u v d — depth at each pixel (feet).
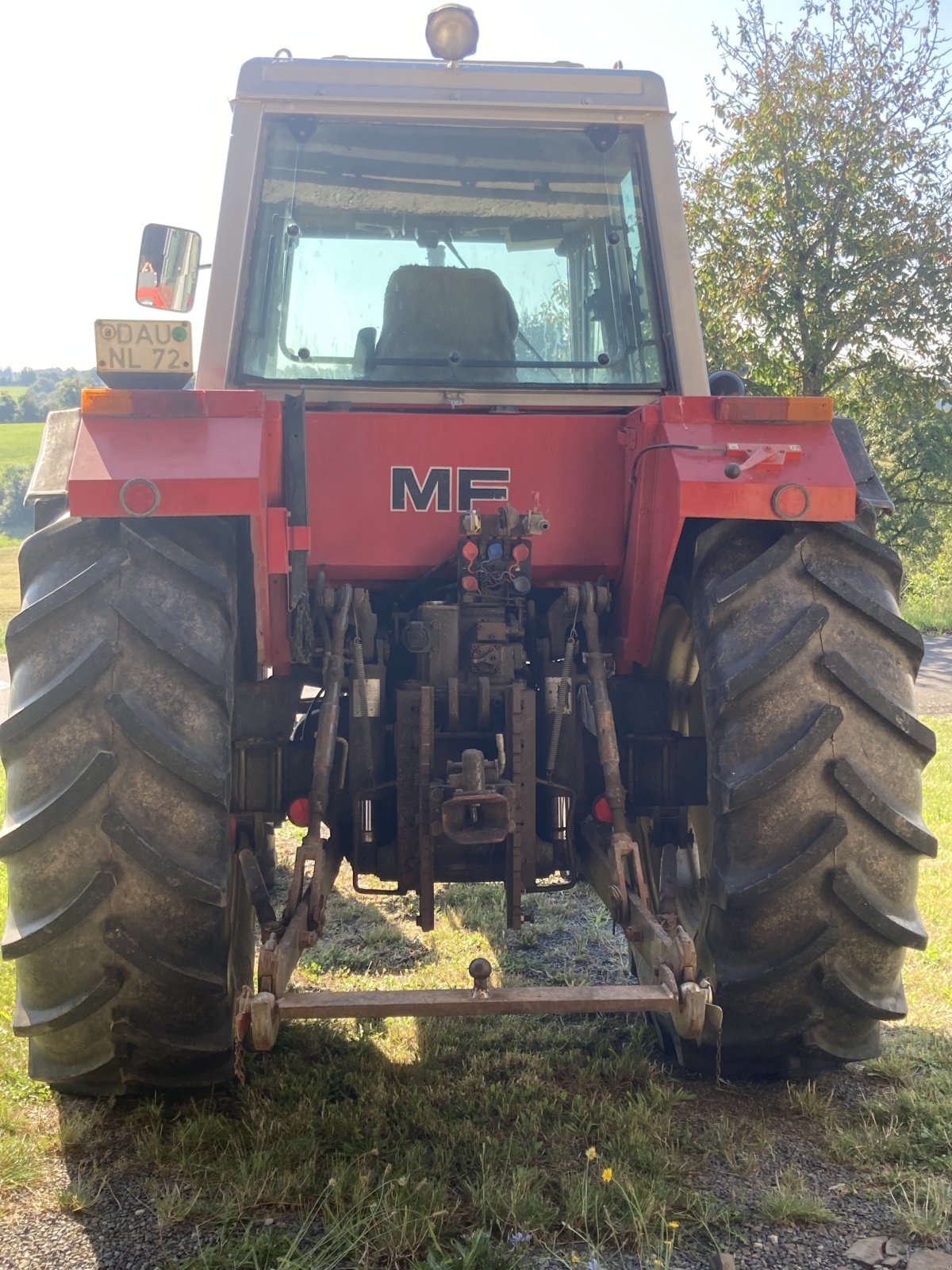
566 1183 8.50
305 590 9.87
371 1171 8.72
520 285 11.92
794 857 8.93
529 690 10.39
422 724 9.89
